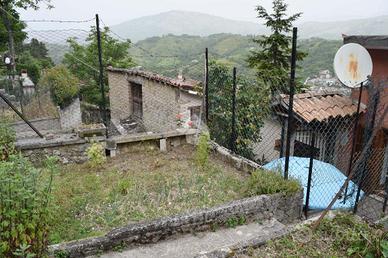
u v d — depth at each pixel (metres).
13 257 2.73
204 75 7.36
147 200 5.18
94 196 5.26
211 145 7.24
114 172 6.26
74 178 6.01
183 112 9.09
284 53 8.75
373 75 7.12
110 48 18.67
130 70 11.27
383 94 6.39
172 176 6.05
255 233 4.42
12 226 2.72
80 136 7.03
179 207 4.98
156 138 7.38
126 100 12.01
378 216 5.60
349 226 4.01
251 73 7.73
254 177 5.34
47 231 3.25
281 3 8.59
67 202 4.98
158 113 10.16
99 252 3.76
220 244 4.14
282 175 5.22
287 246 3.55
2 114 9.65
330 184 5.63
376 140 6.77
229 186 5.66
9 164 2.92
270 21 8.70
